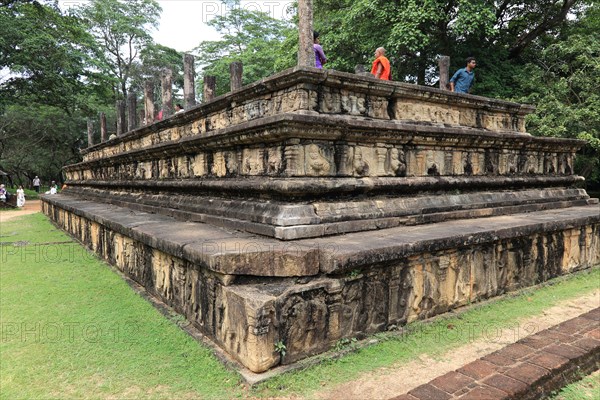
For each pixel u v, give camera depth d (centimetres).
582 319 429
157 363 365
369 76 566
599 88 1409
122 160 1062
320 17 1828
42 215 1766
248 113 595
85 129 3609
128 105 1324
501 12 1755
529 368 325
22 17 2252
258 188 499
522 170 815
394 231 502
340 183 500
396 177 585
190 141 666
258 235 473
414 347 397
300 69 482
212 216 582
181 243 429
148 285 563
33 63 2209
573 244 671
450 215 608
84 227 945
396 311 432
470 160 708
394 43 1425
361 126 514
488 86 1550
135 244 606
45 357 378
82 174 1598
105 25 3591
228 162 605
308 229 448
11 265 751
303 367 351
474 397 284
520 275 577
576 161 1549
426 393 291
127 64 3850
